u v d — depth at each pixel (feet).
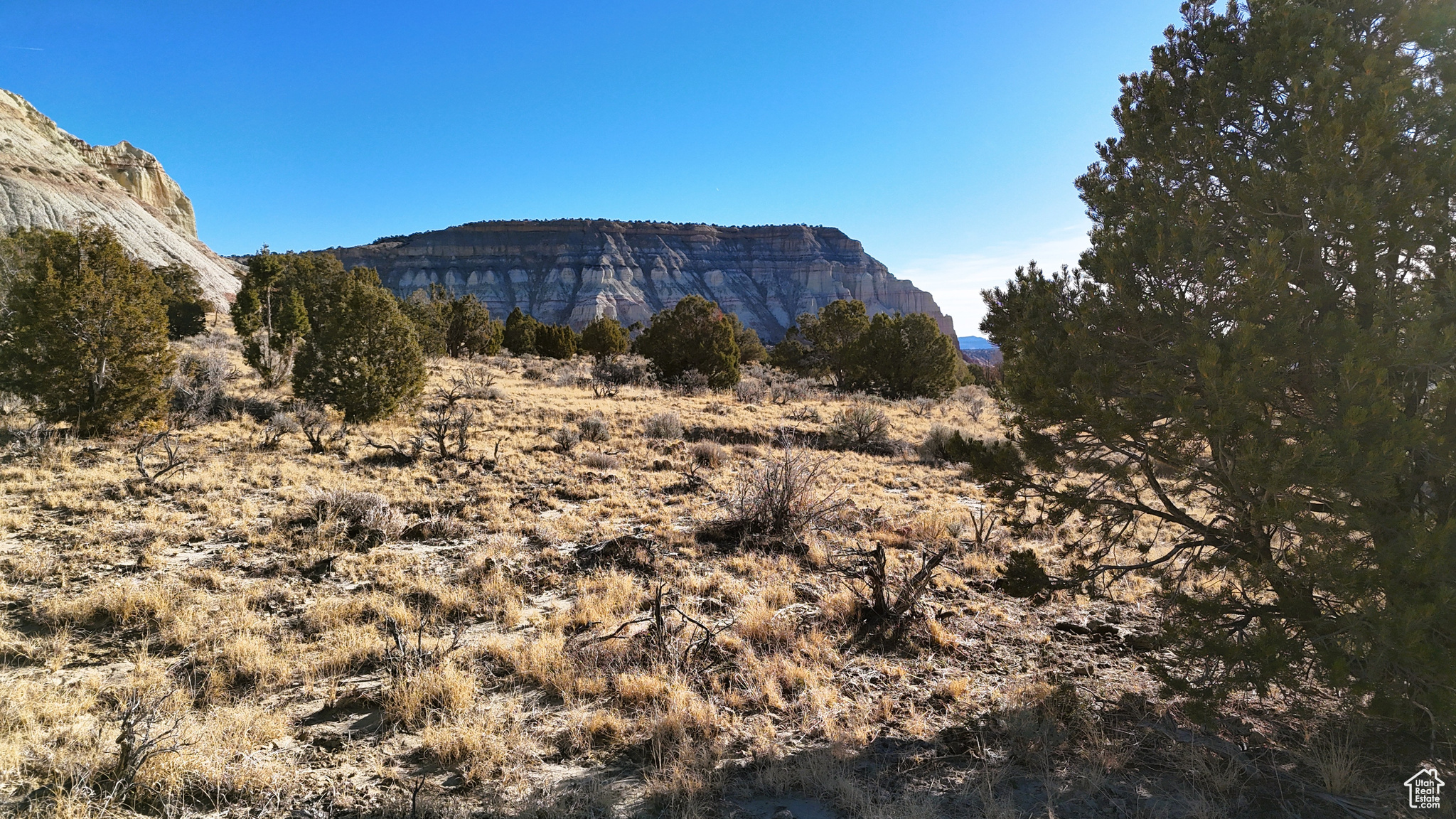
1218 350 12.66
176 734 14.20
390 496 37.37
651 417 64.08
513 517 34.55
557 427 62.34
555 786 13.24
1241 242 14.93
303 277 111.75
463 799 12.72
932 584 26.12
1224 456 13.34
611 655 18.94
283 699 16.72
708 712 15.78
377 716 16.03
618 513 36.24
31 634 19.75
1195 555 16.63
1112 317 15.37
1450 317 12.33
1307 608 13.48
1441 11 13.01
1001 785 13.41
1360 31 14.51
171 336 131.23
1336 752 13.69
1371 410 11.42
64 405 46.73
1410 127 13.16
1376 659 11.59
